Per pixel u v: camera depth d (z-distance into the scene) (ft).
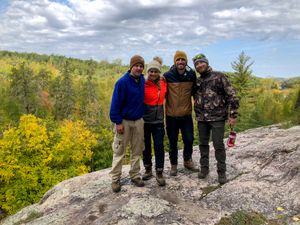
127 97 15.76
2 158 68.95
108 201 16.07
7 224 18.28
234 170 18.92
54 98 195.11
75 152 81.97
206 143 17.79
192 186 17.17
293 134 24.09
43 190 70.38
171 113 17.53
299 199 14.82
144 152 17.93
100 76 413.39
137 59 15.24
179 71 16.98
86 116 165.37
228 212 14.43
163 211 14.30
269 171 18.04
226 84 16.17
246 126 93.71
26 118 73.97
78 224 14.40
